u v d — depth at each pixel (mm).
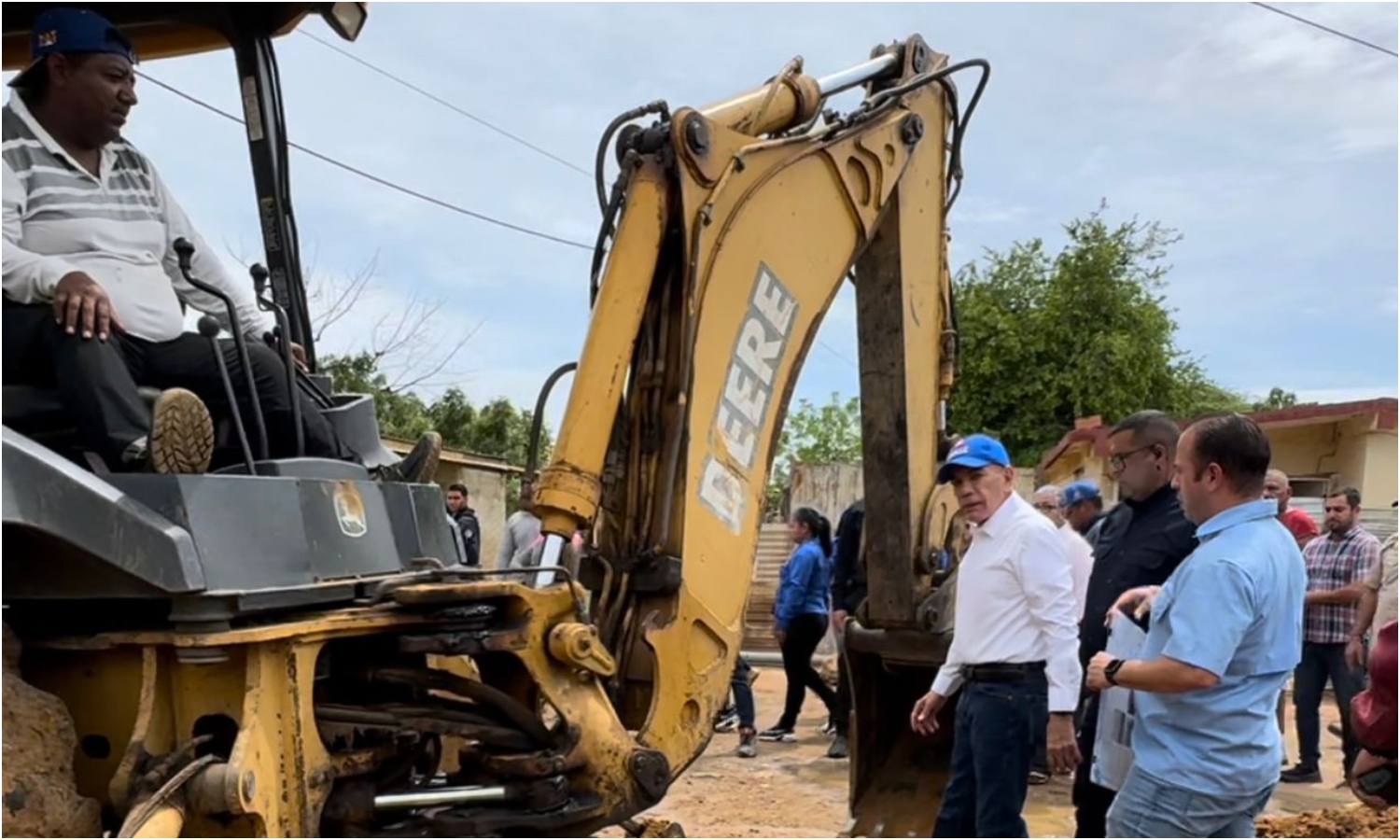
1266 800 3160
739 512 3525
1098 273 25469
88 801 2369
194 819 2410
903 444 4586
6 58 3729
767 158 3660
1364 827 5434
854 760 4918
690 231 3318
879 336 4578
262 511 2607
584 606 2998
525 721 2965
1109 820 3307
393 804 2773
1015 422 25438
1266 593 3029
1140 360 25109
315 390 3561
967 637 4090
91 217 3016
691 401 3330
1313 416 16250
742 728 7691
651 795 2986
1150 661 3100
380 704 3053
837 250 4031
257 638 2451
